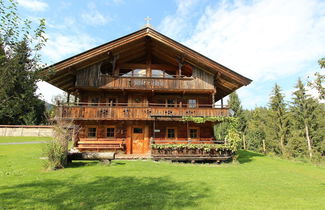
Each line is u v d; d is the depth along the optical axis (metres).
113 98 18.02
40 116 34.78
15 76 4.32
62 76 16.17
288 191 7.29
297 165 14.62
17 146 18.61
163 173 9.40
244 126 39.34
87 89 16.75
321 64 6.74
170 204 5.23
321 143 27.56
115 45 15.49
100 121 16.66
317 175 11.05
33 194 5.62
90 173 8.61
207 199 5.82
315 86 6.88
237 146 14.56
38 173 8.35
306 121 28.56
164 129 17.58
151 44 17.72
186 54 15.99
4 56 4.30
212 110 16.19
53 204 4.95
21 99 4.46
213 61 15.99
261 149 34.38
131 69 18.58
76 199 5.36
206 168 11.79
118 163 11.95
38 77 4.84
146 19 16.11
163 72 18.84
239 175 9.88
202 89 17.09
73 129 14.52
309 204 5.84
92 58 15.95
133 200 5.42
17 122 32.62
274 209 5.32
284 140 28.73
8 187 6.25
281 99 29.55
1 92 4.17
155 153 13.85
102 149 16.44
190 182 7.81
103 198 5.50
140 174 8.86
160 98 18.53
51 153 9.41
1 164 10.08
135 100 17.98
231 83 18.08
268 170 11.85
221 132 37.28
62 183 6.86
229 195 6.37
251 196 6.39
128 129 17.19
